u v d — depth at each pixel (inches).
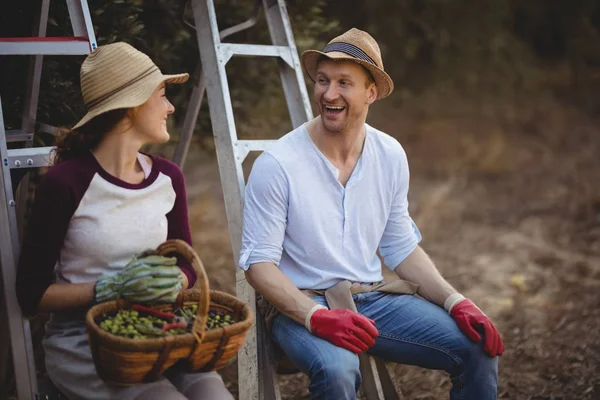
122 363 87.7
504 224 279.0
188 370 95.8
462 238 266.1
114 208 101.1
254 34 178.2
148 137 102.7
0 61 133.1
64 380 101.0
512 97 430.9
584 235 263.6
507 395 156.4
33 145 135.5
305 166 116.6
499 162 352.8
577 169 341.4
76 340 100.5
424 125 401.4
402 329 118.0
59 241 98.7
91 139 101.0
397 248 126.1
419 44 402.9
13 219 102.7
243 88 181.9
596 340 181.6
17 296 99.1
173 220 109.5
